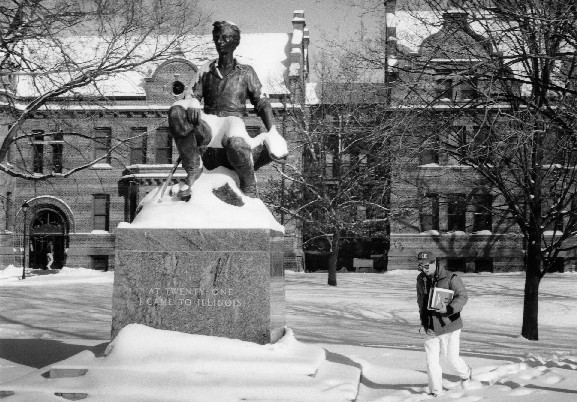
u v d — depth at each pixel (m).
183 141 8.66
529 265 17.02
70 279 34.78
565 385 8.59
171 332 7.83
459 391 8.21
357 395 7.54
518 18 10.88
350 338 15.70
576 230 16.94
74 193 44.38
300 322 19.45
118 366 7.37
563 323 20.45
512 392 8.10
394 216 32.78
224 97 9.09
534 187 16.30
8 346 11.11
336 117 31.94
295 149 35.28
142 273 8.05
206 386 6.93
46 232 44.69
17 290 27.59
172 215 8.17
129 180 43.47
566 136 11.69
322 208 32.75
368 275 38.53
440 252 41.97
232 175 8.85
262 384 6.95
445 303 8.05
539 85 10.86
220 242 8.00
